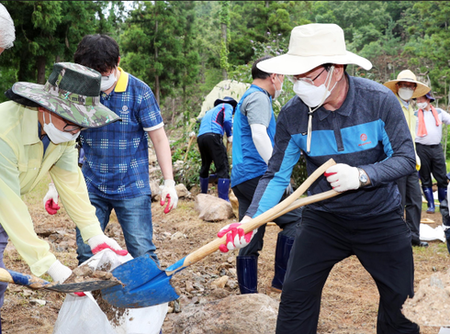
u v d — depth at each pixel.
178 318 3.22
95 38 2.85
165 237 5.98
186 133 9.75
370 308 3.68
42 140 2.35
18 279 2.04
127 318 2.46
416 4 46.31
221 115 7.41
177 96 42.84
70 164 2.67
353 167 2.21
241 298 3.15
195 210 7.06
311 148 2.42
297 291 2.46
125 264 2.37
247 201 3.91
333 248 2.47
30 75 28.41
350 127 2.30
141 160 3.14
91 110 2.18
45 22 24.36
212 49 44.25
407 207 5.68
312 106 2.32
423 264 4.94
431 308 2.00
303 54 2.28
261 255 5.06
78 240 2.99
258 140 3.56
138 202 3.07
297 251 2.51
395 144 2.27
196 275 4.42
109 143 3.02
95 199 3.08
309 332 2.50
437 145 7.16
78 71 2.13
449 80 26.55
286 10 43.50
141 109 3.06
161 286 2.42
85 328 2.37
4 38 2.10
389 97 2.26
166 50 39.12
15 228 2.23
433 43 38.44
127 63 37.22
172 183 3.14
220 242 2.34
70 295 2.48
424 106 7.11
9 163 2.20
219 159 7.31
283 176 2.56
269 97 3.85
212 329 2.99
